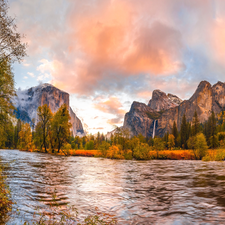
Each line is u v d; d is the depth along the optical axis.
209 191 11.70
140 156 48.75
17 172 17.94
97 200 9.61
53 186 12.52
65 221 6.70
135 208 8.42
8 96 15.68
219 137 88.62
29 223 6.39
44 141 60.25
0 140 18.89
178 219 7.08
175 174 19.80
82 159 41.22
